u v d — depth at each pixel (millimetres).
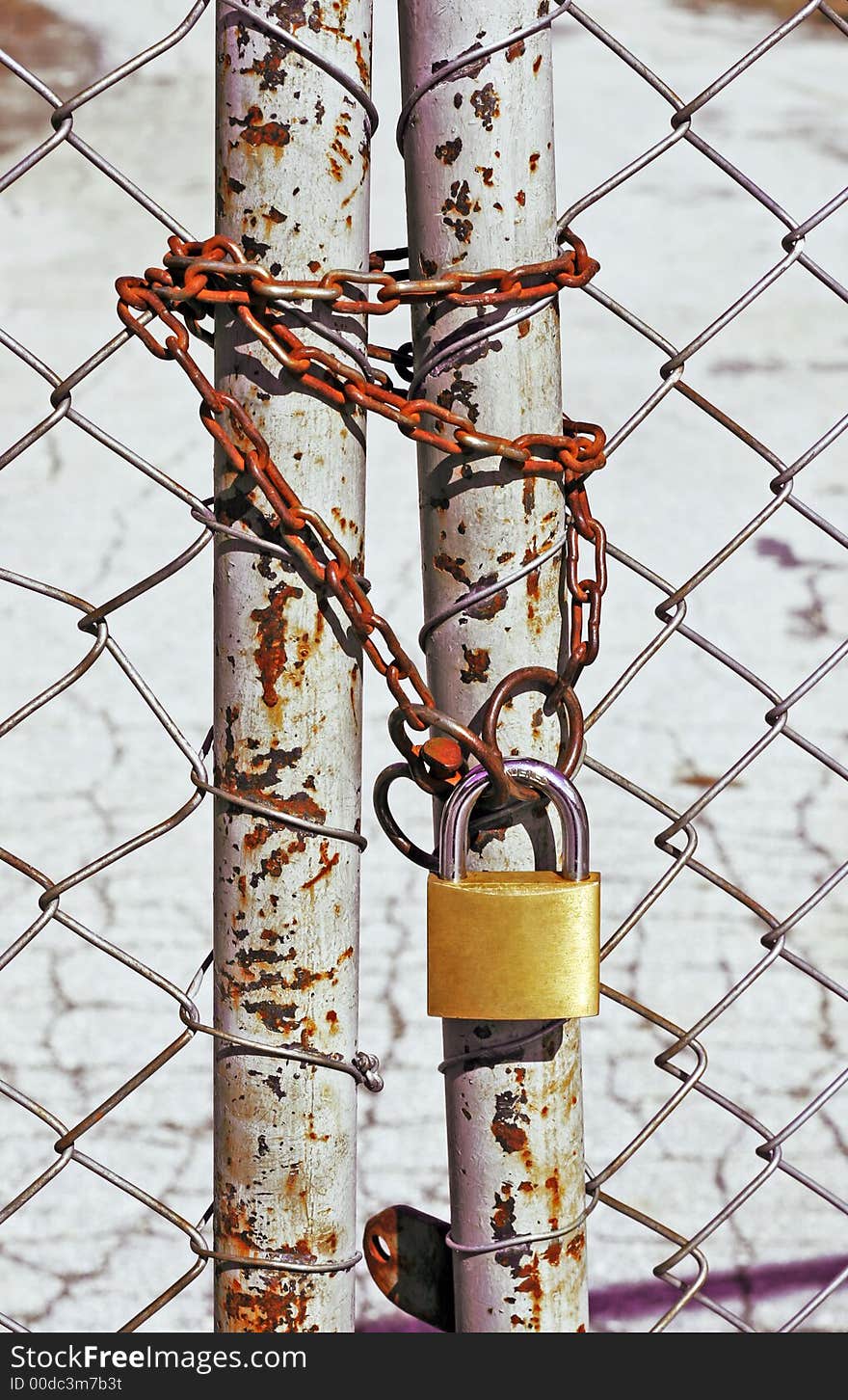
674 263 8531
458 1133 1225
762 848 4164
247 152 1038
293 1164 1168
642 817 4293
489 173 1084
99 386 7000
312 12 1021
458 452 1086
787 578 5629
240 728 1113
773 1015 3537
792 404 7008
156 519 5914
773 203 1364
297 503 1036
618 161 9891
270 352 1034
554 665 1186
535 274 1090
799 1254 2865
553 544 1160
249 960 1142
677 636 5223
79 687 4883
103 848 4129
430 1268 1332
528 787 1150
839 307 8070
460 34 1065
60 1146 1241
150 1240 2881
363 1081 1193
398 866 4008
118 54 11070
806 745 1529
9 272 8086
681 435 6691
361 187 1074
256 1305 1195
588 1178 1466
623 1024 3498
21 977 3588
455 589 1163
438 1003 1143
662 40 12289
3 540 5695
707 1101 3271
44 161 9430
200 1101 3225
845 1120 3223
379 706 4742
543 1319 1244
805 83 11500
